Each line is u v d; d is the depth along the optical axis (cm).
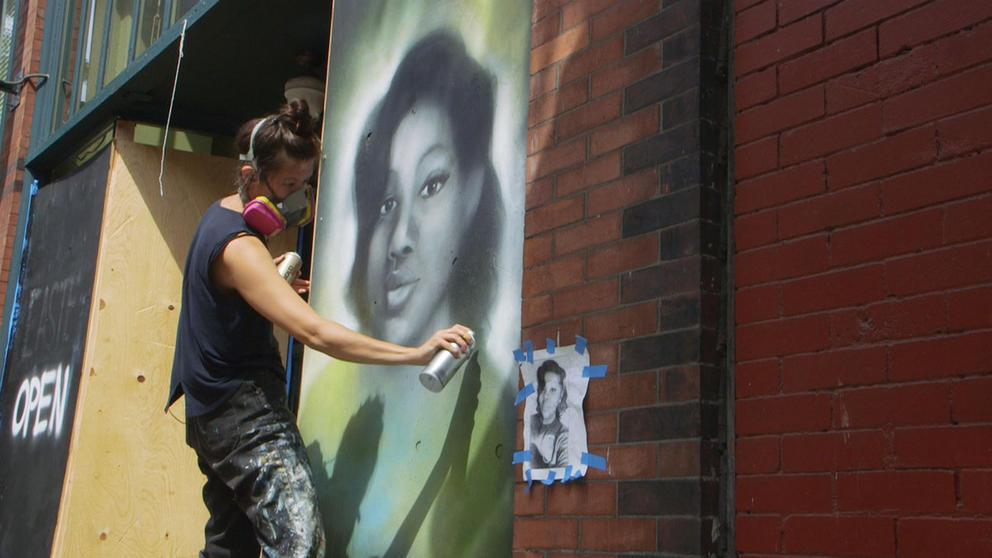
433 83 345
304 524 273
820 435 204
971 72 189
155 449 550
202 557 303
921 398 187
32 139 729
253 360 284
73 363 570
